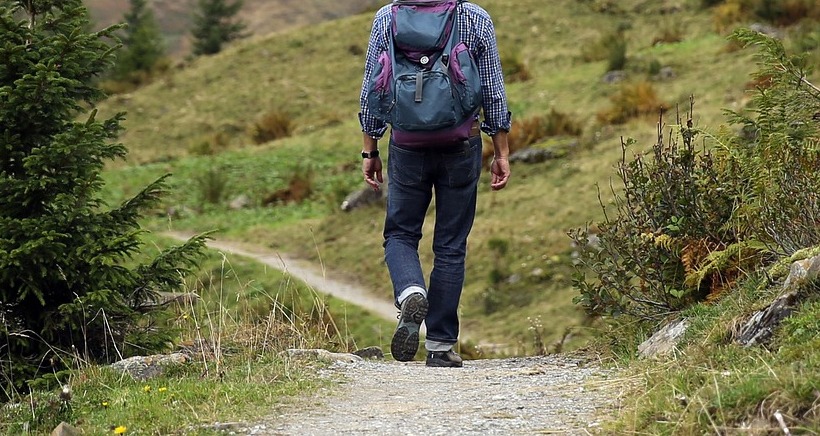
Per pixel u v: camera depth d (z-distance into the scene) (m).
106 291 12.54
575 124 48.22
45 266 12.80
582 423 7.94
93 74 13.98
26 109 12.59
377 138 11.24
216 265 38.00
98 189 13.09
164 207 51.97
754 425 6.84
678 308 12.16
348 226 43.78
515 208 40.38
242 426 8.35
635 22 77.38
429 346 11.88
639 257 12.55
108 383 10.64
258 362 11.58
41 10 13.80
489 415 8.49
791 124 11.88
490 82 10.78
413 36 10.38
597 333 14.39
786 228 10.91
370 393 9.86
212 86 83.00
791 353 7.94
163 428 8.37
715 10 70.06
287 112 76.38
